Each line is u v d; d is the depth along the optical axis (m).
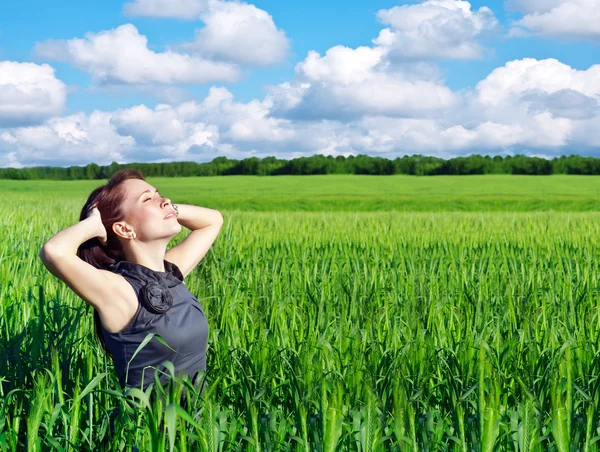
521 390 3.51
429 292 5.95
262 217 18.17
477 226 14.65
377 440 2.51
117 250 2.84
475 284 6.59
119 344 2.67
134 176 2.83
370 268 7.58
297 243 10.39
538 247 10.13
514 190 62.91
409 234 12.23
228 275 6.80
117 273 2.75
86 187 68.19
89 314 4.29
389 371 3.24
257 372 3.53
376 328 4.57
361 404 2.96
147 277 2.73
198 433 2.43
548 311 5.20
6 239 9.05
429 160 112.44
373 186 69.25
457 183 72.62
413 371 3.48
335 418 2.36
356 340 3.85
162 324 2.65
